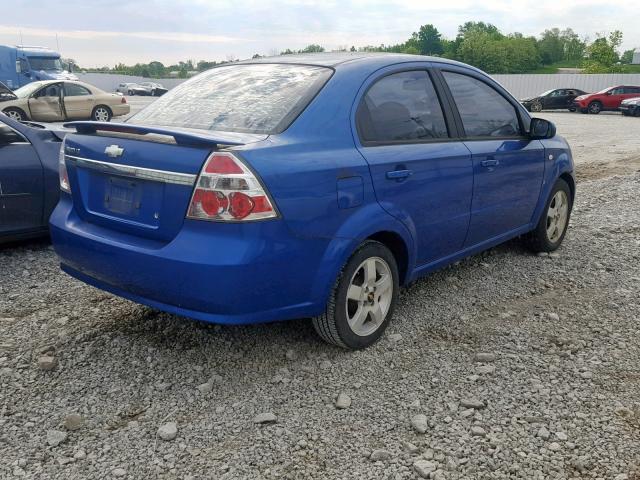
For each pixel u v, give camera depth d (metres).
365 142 3.43
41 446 2.68
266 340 3.69
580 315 4.16
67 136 3.62
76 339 3.68
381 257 3.55
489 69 98.25
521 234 5.09
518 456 2.63
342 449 2.68
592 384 3.23
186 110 3.60
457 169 4.00
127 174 3.14
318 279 3.17
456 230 4.16
